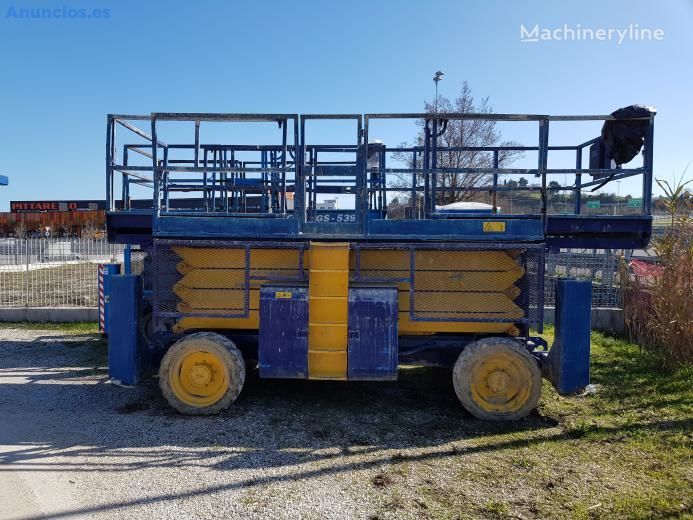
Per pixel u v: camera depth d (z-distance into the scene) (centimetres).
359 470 419
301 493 380
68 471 418
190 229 562
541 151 553
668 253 724
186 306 574
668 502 365
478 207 729
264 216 560
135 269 859
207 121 568
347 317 540
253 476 408
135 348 575
